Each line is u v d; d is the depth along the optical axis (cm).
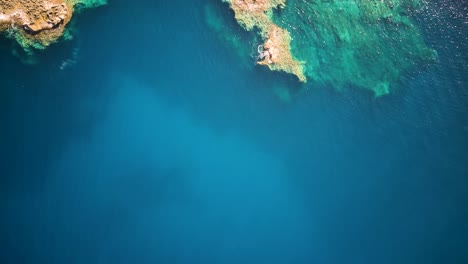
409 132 1695
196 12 1588
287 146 1755
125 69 1672
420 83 1678
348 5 1645
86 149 1695
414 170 1723
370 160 1734
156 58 1678
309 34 1609
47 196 1673
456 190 1717
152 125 1741
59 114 1617
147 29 1616
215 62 1634
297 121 1697
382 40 1667
